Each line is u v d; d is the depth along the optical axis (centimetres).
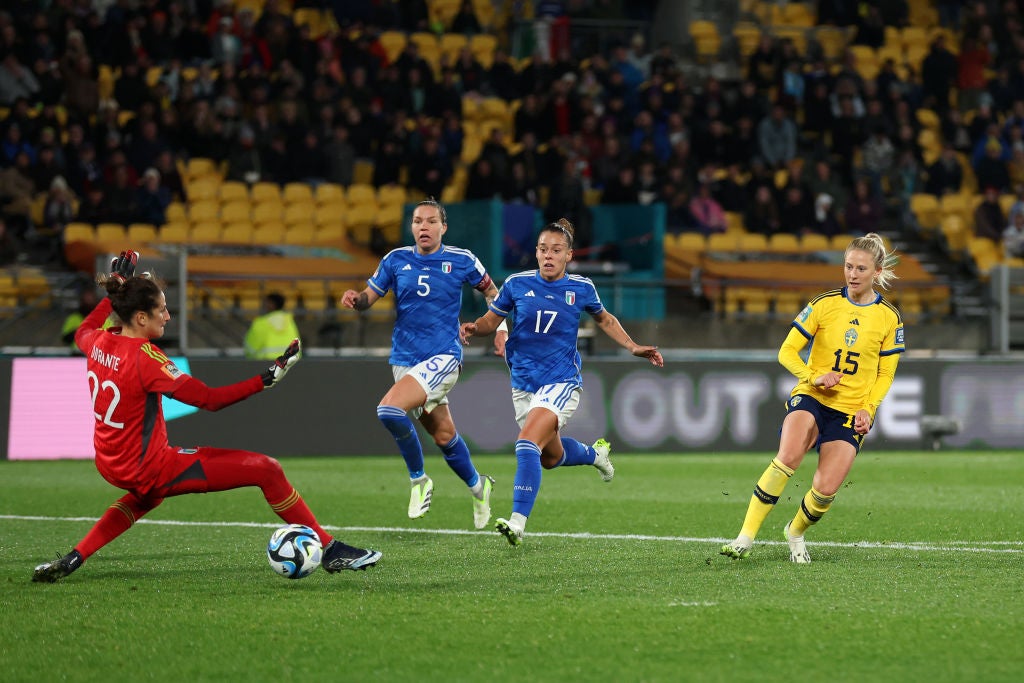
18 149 7100
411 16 9019
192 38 8050
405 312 3098
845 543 2972
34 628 2008
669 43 9812
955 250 8225
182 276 5694
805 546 2881
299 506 2400
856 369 2619
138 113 7281
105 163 7169
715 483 4525
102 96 7919
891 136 8794
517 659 1805
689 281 6706
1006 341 6788
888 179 8675
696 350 6862
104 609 2152
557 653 1839
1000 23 9650
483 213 6950
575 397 2927
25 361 5559
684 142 8062
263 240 7331
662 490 4269
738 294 7269
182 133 7569
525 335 2933
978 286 7094
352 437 5809
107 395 2278
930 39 10081
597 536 3100
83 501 3912
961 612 2122
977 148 8869
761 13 10025
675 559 2705
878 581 2423
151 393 2286
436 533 3158
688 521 3416
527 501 2778
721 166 8425
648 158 7838
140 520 3409
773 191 8038
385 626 2016
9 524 3356
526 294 2930
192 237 7144
